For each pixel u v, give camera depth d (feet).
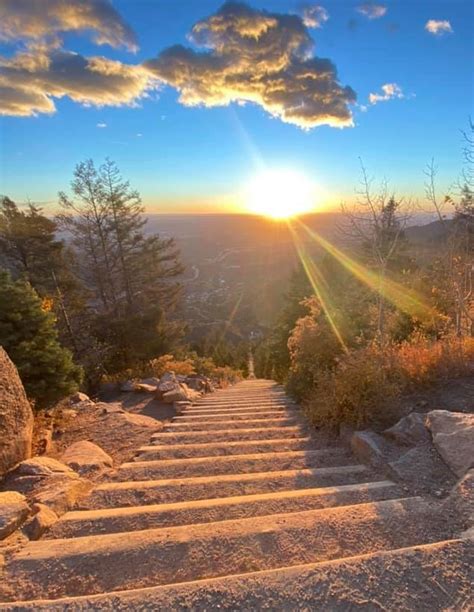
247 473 11.62
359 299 32.17
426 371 16.07
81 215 60.39
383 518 7.63
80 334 47.24
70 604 5.27
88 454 13.78
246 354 172.96
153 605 5.23
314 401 16.78
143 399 30.27
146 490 10.12
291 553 6.77
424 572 5.66
